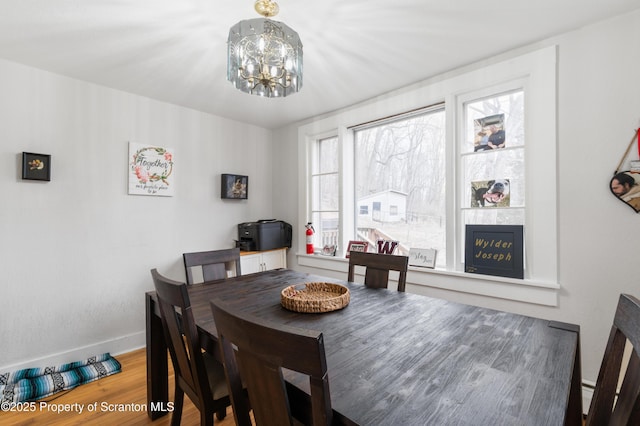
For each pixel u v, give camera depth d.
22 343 2.05
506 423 0.64
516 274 1.88
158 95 2.62
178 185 2.85
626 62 1.56
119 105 2.50
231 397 0.93
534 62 1.82
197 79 2.31
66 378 1.98
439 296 2.23
